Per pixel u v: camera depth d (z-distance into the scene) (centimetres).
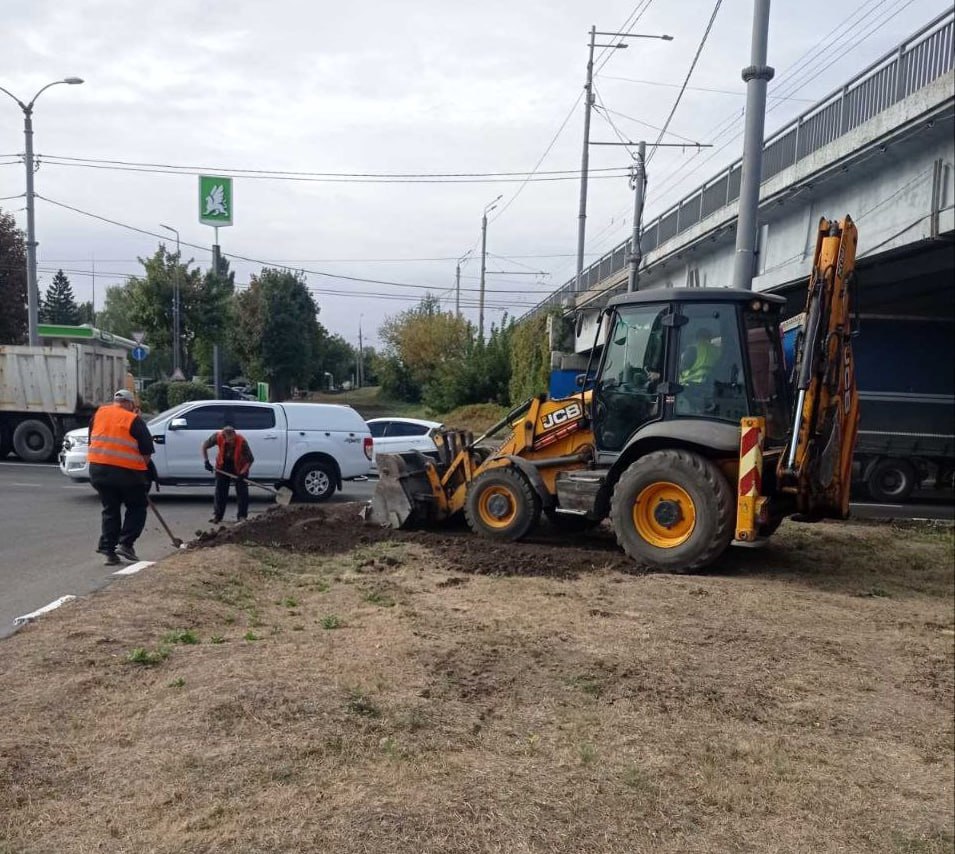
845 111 1516
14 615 704
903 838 401
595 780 418
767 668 594
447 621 662
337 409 1605
